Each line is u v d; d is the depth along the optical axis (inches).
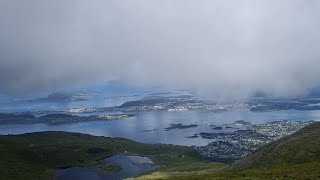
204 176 4842.5
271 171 4547.2
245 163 6432.1
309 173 4062.5
